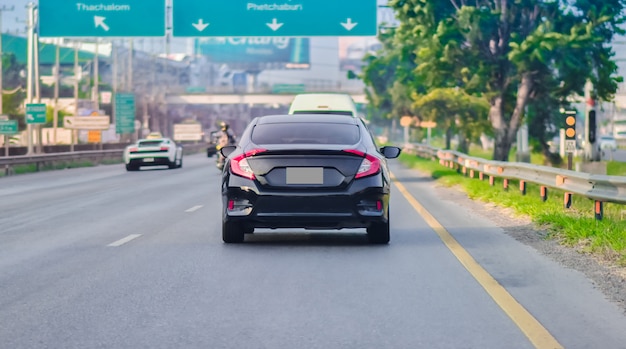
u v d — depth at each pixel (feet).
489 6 165.07
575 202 78.23
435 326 31.58
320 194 51.26
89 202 92.79
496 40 165.37
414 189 110.63
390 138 561.02
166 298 37.01
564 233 56.80
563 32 154.81
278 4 170.91
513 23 162.50
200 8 171.53
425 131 388.78
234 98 613.52
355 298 36.88
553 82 165.37
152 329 31.14
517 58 155.53
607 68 154.81
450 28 161.58
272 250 51.70
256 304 35.65
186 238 58.34
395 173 155.94
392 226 65.26
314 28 170.71
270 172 51.80
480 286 39.70
